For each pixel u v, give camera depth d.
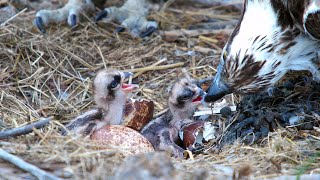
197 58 15.20
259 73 11.80
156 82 14.34
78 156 10.38
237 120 12.53
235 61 11.75
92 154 10.46
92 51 15.20
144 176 8.85
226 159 11.12
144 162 8.98
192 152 11.89
